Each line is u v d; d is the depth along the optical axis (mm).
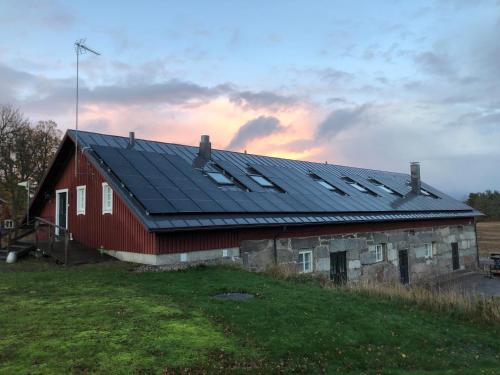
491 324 10164
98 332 7016
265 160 23094
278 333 7652
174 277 11781
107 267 13055
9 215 39250
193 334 7203
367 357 7250
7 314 7902
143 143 18422
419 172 28844
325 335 7805
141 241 13328
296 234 16906
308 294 10688
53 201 18734
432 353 7961
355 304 10297
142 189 13719
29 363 5762
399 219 21922
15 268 13078
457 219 27812
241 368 6148
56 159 17500
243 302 9375
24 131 39094
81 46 16703
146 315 8062
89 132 17094
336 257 18625
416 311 10586
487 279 24984
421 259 23984
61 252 14789
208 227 13438
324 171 25641
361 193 23562
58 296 9422
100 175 15586
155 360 6090
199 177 16781
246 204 15789
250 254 15195
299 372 6324
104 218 15211
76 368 5676
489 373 6984
